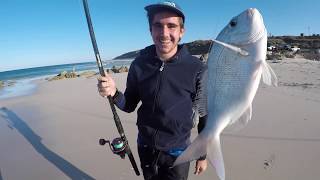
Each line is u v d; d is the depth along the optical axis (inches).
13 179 57.6
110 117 94.3
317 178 49.1
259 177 50.6
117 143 40.1
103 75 34.7
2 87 250.7
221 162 24.3
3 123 99.9
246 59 23.4
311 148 60.0
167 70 33.3
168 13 31.9
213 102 25.2
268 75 23.0
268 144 63.2
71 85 201.6
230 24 24.2
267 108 91.7
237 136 68.2
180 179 35.1
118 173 55.6
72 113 105.0
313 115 81.4
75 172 57.9
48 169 60.2
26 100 145.0
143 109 34.9
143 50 35.3
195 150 25.0
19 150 71.9
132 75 35.3
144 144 35.6
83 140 74.8
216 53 24.9
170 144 34.1
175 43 33.0
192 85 33.1
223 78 24.5
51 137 79.7
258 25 23.1
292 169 52.5
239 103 24.0
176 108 33.4
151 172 35.8
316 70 195.9
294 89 123.0
